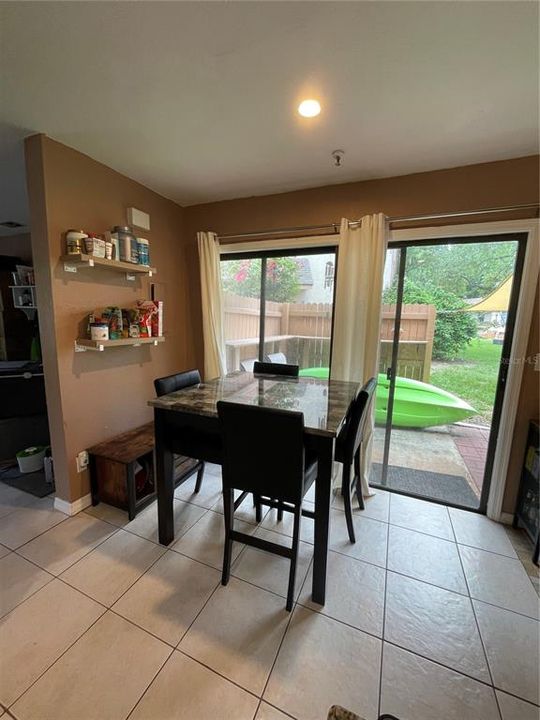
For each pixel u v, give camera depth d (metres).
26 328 3.96
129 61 1.36
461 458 2.51
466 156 2.06
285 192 2.68
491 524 2.18
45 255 1.96
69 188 2.04
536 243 2.00
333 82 1.48
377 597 1.58
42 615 1.44
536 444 1.97
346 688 1.19
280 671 1.24
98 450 2.22
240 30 1.21
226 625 1.42
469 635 1.40
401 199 2.33
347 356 2.48
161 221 2.83
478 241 2.22
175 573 1.69
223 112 1.71
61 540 1.92
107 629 1.38
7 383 2.74
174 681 1.20
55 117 1.74
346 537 2.02
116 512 2.20
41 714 1.09
